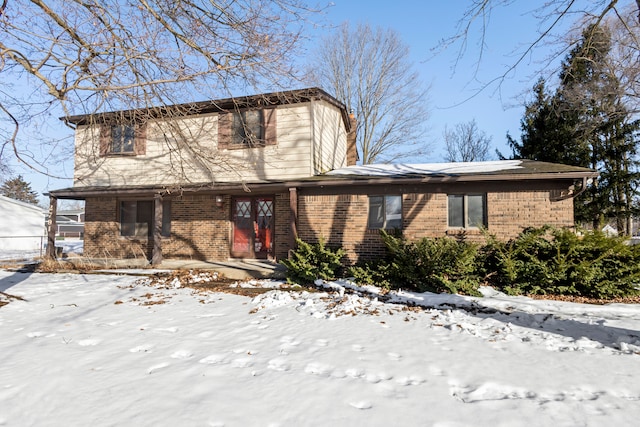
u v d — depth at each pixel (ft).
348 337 17.02
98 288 29.14
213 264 40.98
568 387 11.67
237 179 42.63
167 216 46.85
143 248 46.96
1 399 10.94
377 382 12.00
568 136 65.36
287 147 41.55
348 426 9.32
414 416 9.79
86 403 10.64
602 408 10.26
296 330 18.19
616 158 65.82
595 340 16.83
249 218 44.78
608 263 27.14
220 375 12.55
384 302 25.04
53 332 17.90
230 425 9.40
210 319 20.39
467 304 24.67
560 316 21.48
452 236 32.48
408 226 33.55
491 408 10.24
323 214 36.01
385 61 91.66
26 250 77.00
